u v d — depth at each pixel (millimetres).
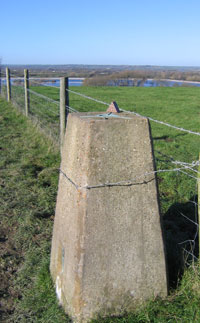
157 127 11883
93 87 30078
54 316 2967
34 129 9500
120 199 2887
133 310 3004
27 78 11336
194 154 8305
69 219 3035
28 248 4090
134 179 2902
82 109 15250
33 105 14703
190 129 11750
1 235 4379
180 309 2908
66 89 6148
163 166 6953
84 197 2818
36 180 6062
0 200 5238
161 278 3062
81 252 2844
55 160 7125
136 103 18484
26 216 4766
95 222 2848
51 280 3412
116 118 2904
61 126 6344
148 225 2975
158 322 2795
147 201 2955
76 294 2889
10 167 6766
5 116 11930
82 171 2824
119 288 2969
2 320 3031
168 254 3725
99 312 2949
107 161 2832
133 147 2887
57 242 3330
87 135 2797
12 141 8727
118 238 2910
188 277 3219
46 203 5191
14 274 3643
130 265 2965
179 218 4910
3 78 25984
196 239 4242
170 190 5852
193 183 6020
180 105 18141
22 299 3275
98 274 2898
